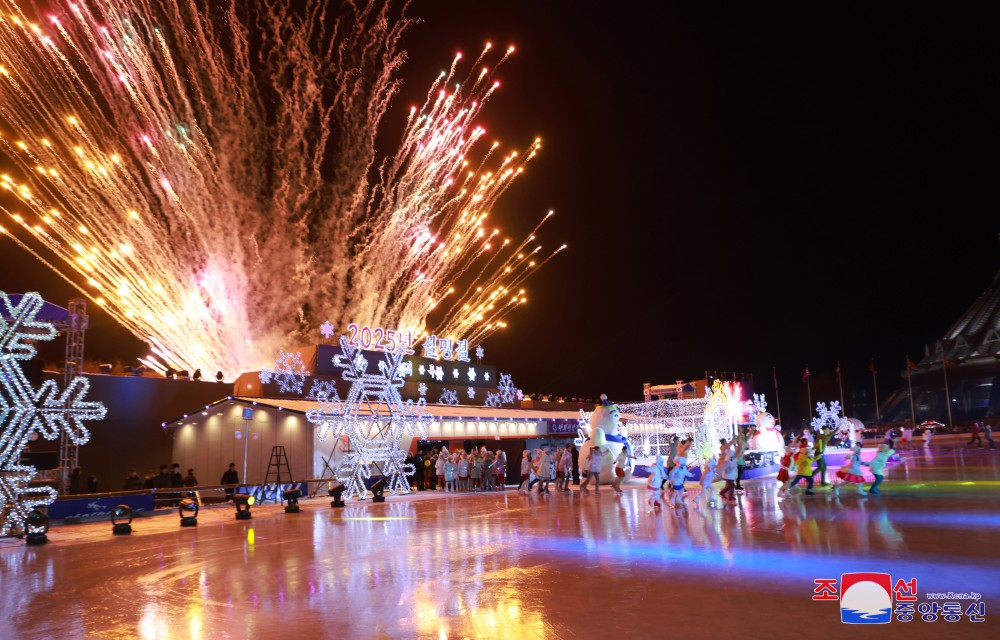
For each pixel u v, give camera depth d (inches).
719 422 1493.6
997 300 4133.9
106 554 601.3
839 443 2030.0
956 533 529.7
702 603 339.6
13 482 730.8
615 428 1210.0
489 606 351.9
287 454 1170.6
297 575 460.4
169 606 382.3
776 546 494.3
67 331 995.3
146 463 1226.6
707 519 671.8
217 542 652.1
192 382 1317.7
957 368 3978.8
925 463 1478.8
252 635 317.4
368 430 1184.2
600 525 662.5
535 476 1144.8
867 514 659.4
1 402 749.9
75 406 800.9
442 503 995.3
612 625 308.0
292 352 1512.1
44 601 410.0
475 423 1520.7
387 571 461.4
